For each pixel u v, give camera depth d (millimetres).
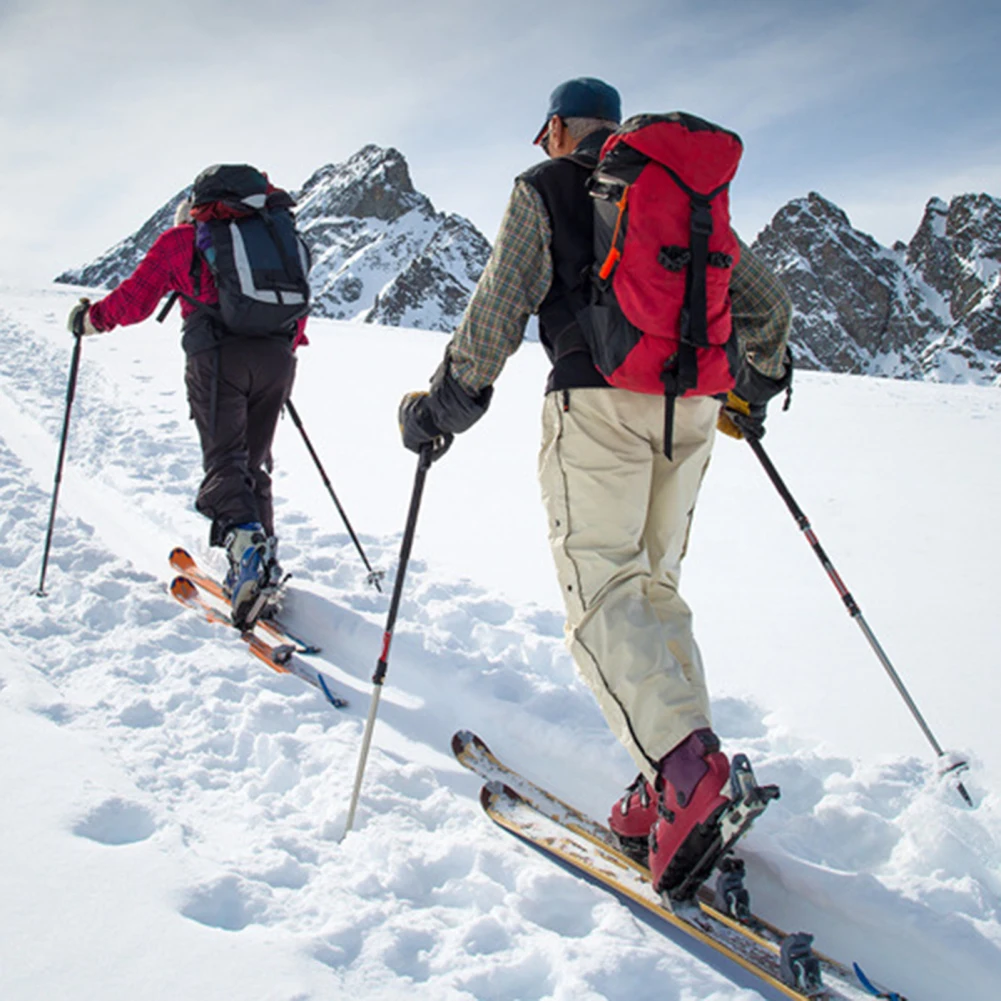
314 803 2367
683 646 2135
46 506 4805
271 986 1591
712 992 1778
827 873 2141
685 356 1907
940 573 4656
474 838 2240
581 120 2230
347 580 4152
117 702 2746
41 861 1863
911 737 2906
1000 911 2027
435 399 2197
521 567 4566
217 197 3406
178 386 9078
